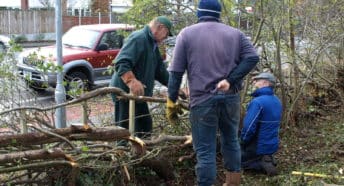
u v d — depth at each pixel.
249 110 5.32
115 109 5.12
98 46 11.80
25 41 25.50
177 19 6.27
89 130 4.20
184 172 5.20
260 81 5.42
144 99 4.74
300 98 6.95
